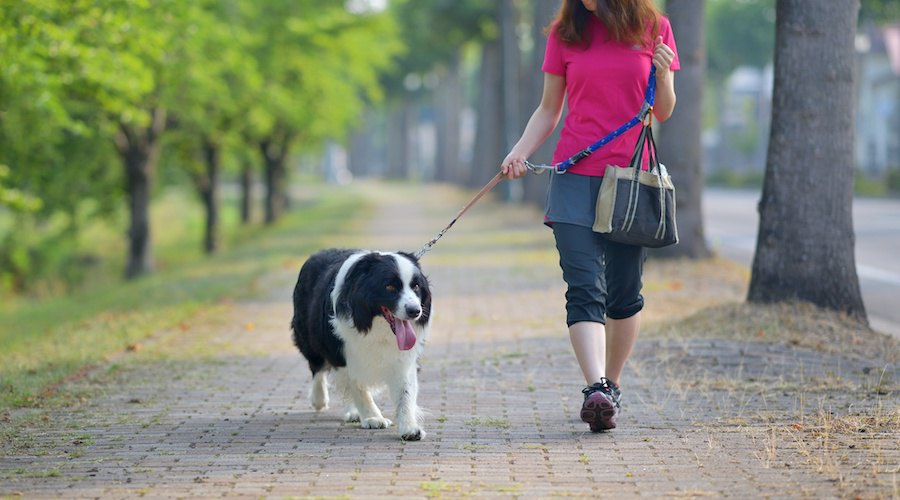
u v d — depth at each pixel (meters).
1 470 6.18
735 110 94.94
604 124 6.69
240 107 32.28
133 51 18.62
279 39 31.59
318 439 6.99
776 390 8.24
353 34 34.25
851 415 7.16
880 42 62.72
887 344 10.08
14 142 22.31
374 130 137.50
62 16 15.85
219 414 7.92
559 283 17.50
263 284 18.50
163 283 20.50
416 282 6.85
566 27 6.68
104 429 7.35
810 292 11.21
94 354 10.89
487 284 17.80
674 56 6.54
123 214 35.84
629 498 5.42
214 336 12.47
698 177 18.91
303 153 56.25
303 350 7.90
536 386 8.80
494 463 6.20
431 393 8.61
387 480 5.85
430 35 54.12
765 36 77.44
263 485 5.78
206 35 22.97
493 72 53.53
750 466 5.99
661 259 18.94
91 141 27.42
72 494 5.64
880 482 5.49
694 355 9.66
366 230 34.50
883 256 21.05
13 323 19.69
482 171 58.75
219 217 37.59
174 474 6.05
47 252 33.31
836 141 11.06
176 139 31.59
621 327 7.15
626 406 7.85
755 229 29.05
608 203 6.51
